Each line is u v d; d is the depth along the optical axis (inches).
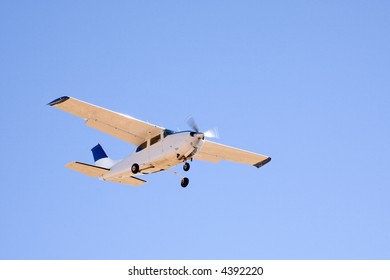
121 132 3169.3
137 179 3368.6
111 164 3393.2
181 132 2997.0
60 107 2974.9
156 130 3125.0
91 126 3122.5
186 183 3078.2
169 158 3006.9
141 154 3157.0
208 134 2957.7
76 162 3275.1
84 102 2940.5
